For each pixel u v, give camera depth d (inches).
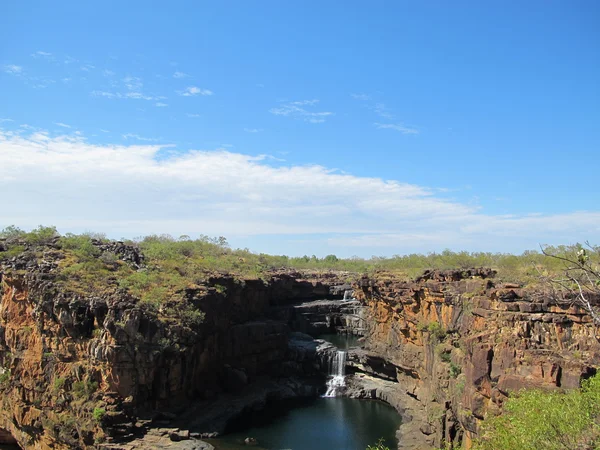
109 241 2849.4
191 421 2116.1
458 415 1485.0
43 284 2070.6
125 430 1860.2
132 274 2390.5
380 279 2731.3
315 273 4616.1
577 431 800.3
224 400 2439.7
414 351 2314.2
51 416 1941.4
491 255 2714.1
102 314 2007.9
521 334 1273.4
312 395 2704.2
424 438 1863.9
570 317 1229.1
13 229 2677.2
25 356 2079.2
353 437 2074.3
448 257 2891.2
